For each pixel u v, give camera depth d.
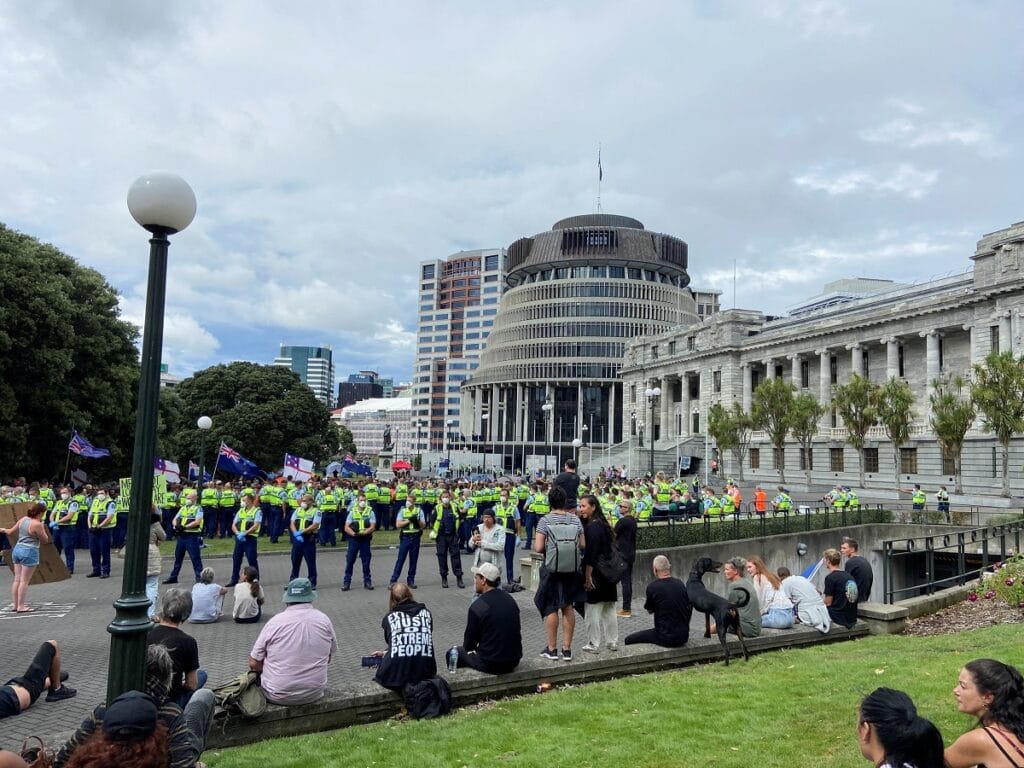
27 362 34.91
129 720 4.14
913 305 62.91
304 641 8.09
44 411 36.25
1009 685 4.89
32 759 5.33
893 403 50.56
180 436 71.44
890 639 12.91
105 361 40.97
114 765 3.99
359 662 11.24
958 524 34.09
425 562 24.41
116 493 23.27
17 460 34.75
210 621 14.40
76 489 25.06
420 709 8.54
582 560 10.55
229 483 30.36
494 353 138.00
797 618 13.32
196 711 6.29
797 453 73.56
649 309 128.50
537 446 129.62
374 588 18.88
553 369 127.81
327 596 17.64
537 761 6.93
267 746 7.45
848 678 9.72
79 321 39.66
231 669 10.90
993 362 43.50
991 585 15.87
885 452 63.91
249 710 7.70
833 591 13.68
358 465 59.44
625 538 15.35
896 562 32.12
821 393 72.31
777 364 82.44
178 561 18.55
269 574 21.02
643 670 10.70
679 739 7.53
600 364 125.69
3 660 11.29
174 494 27.31
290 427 73.31
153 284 6.36
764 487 66.56
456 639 13.14
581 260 131.50
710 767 6.80
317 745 7.46
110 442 40.84
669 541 23.12
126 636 5.73
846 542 14.89
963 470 56.03
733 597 11.78
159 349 6.27
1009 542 26.98
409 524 18.67
